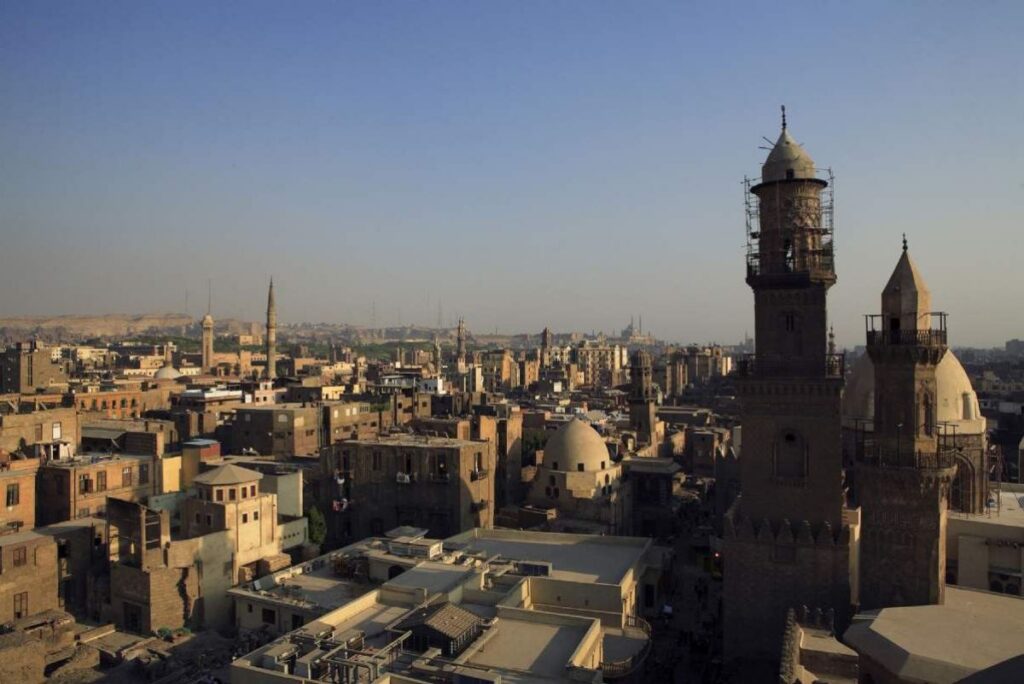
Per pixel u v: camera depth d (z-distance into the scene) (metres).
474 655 49.09
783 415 63.16
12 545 67.69
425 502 96.44
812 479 62.28
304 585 70.50
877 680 41.09
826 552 60.97
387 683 44.56
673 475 117.75
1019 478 101.31
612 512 101.56
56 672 60.62
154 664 60.00
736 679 61.16
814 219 64.25
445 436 111.62
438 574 65.50
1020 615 52.22
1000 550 67.25
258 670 45.50
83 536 76.94
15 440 101.44
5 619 66.50
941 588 58.16
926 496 57.81
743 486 64.12
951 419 76.81
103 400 163.88
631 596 70.12
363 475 100.00
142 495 97.75
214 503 78.00
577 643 51.12
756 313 64.88
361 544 80.75
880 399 60.84
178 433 138.75
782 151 65.25
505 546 82.62
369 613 57.62
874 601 59.50
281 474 94.44
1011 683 21.05
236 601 68.62
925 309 60.06
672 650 70.06
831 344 86.06
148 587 69.31
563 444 103.12
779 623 62.00
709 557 96.81
